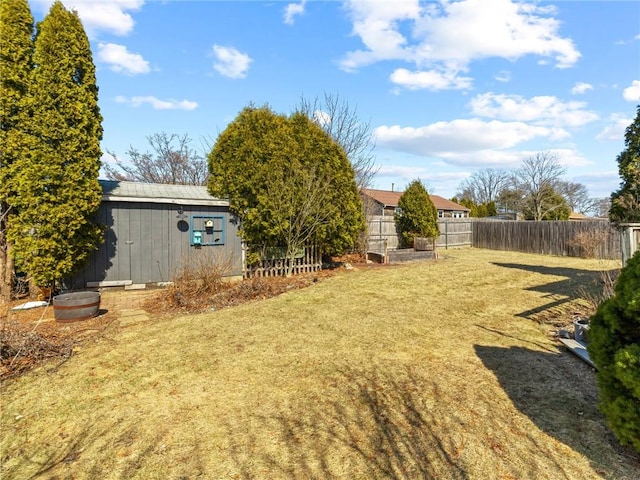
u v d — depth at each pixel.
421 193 16.84
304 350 4.54
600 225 14.86
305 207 9.68
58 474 2.38
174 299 7.11
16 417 3.09
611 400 2.40
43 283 7.27
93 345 4.79
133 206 8.81
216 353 4.46
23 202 6.95
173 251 9.30
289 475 2.32
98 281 8.42
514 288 8.37
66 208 7.23
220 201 9.79
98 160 7.87
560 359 4.17
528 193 34.69
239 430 2.85
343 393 3.43
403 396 3.34
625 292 2.38
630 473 2.25
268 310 6.50
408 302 7.09
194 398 3.38
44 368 4.05
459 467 2.36
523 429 2.77
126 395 3.45
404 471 2.34
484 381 3.61
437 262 13.09
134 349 4.62
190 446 2.65
